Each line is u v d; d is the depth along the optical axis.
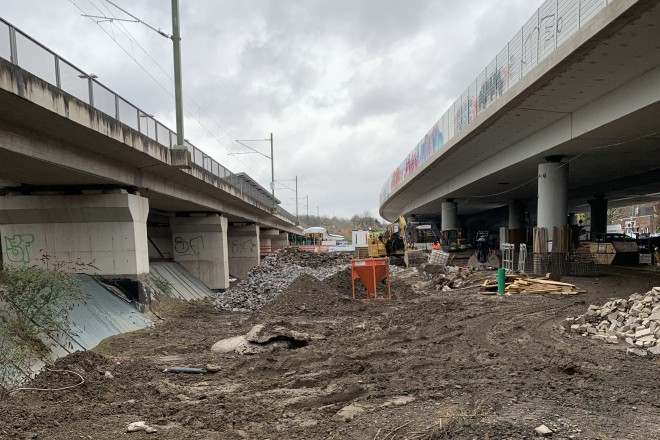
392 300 19.06
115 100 14.18
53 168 14.08
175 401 7.27
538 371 7.82
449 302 16.98
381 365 8.78
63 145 13.62
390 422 5.58
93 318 13.84
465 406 5.97
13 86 9.52
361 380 7.75
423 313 14.91
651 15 10.35
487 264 31.08
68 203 17.39
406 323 13.41
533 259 22.02
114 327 14.38
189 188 24.55
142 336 13.93
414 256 31.19
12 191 17.62
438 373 7.95
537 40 15.02
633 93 14.30
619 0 10.32
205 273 30.47
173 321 17.72
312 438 5.38
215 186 24.80
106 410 6.77
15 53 9.72
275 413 6.41
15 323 9.82
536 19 15.08
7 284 10.61
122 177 17.25
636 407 5.81
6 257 17.91
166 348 11.88
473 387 6.94
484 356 9.05
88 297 14.89
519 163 23.52
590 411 5.65
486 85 19.48
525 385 6.93
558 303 15.08
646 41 11.64
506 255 26.17
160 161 17.42
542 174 22.22
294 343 11.72
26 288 10.79
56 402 7.32
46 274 11.47
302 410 6.55
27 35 10.14
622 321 10.37
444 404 6.16
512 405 5.91
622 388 6.68
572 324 11.22
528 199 44.84
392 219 90.19
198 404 6.96
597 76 14.03
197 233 30.62
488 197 42.25
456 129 23.77
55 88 10.96
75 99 11.80
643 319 9.87
